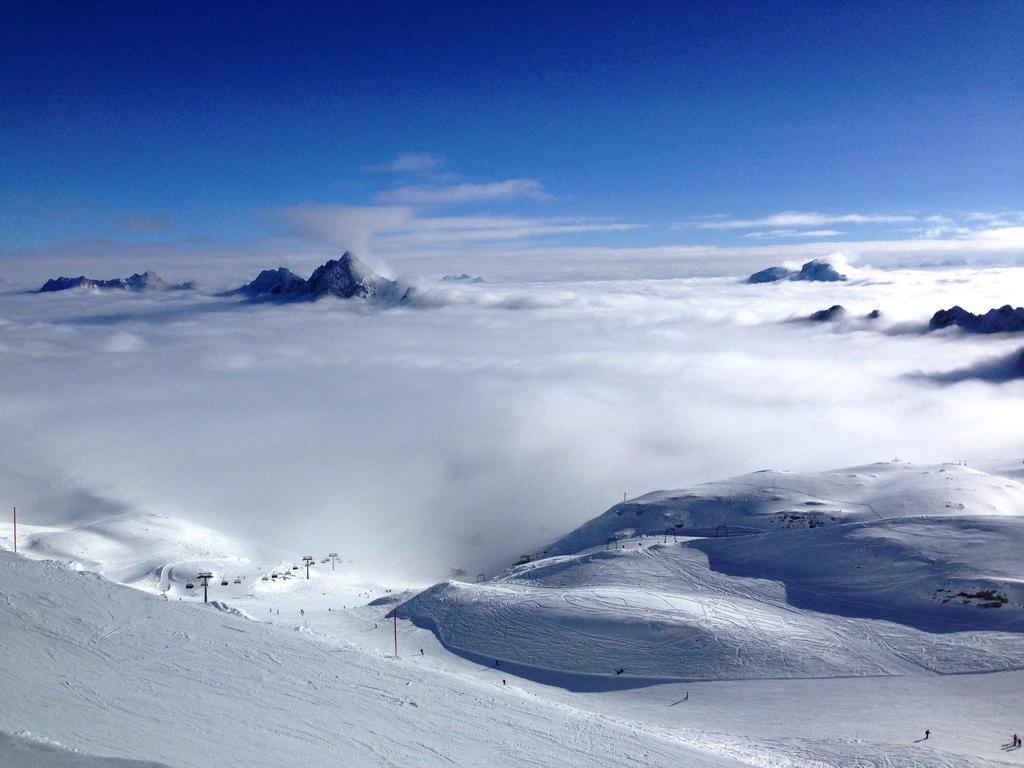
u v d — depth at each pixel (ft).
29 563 155.53
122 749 82.23
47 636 121.08
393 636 267.59
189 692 109.70
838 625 247.50
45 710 91.09
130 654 120.88
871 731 174.19
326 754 96.17
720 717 188.85
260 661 130.41
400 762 99.40
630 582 302.45
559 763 111.55
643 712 194.59
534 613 264.11
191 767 80.69
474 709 129.29
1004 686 198.70
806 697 198.80
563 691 214.90
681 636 237.45
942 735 170.30
